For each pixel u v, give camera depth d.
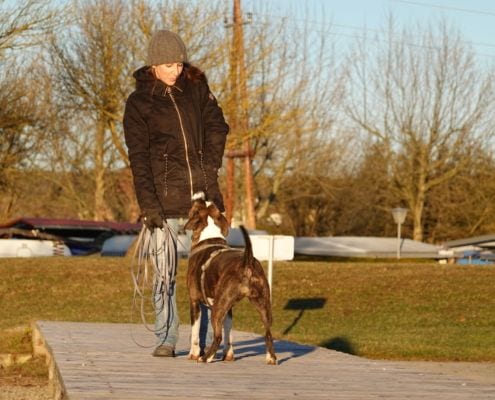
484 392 7.16
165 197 8.61
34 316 20.47
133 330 12.73
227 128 8.90
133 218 58.50
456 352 15.91
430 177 64.88
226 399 6.39
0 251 41.12
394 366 8.93
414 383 7.61
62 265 26.39
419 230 63.97
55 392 8.29
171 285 8.74
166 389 6.73
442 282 24.84
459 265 28.55
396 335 18.19
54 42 36.69
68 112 39.59
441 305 22.41
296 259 46.06
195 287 8.41
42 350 14.36
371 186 63.59
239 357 9.05
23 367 14.14
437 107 63.44
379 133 63.78
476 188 64.25
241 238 36.78
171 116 8.61
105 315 20.55
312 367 8.51
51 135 43.22
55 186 65.75
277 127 41.19
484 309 22.03
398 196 64.38
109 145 57.62
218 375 7.59
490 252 53.38
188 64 8.86
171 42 8.55
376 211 65.25
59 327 13.27
